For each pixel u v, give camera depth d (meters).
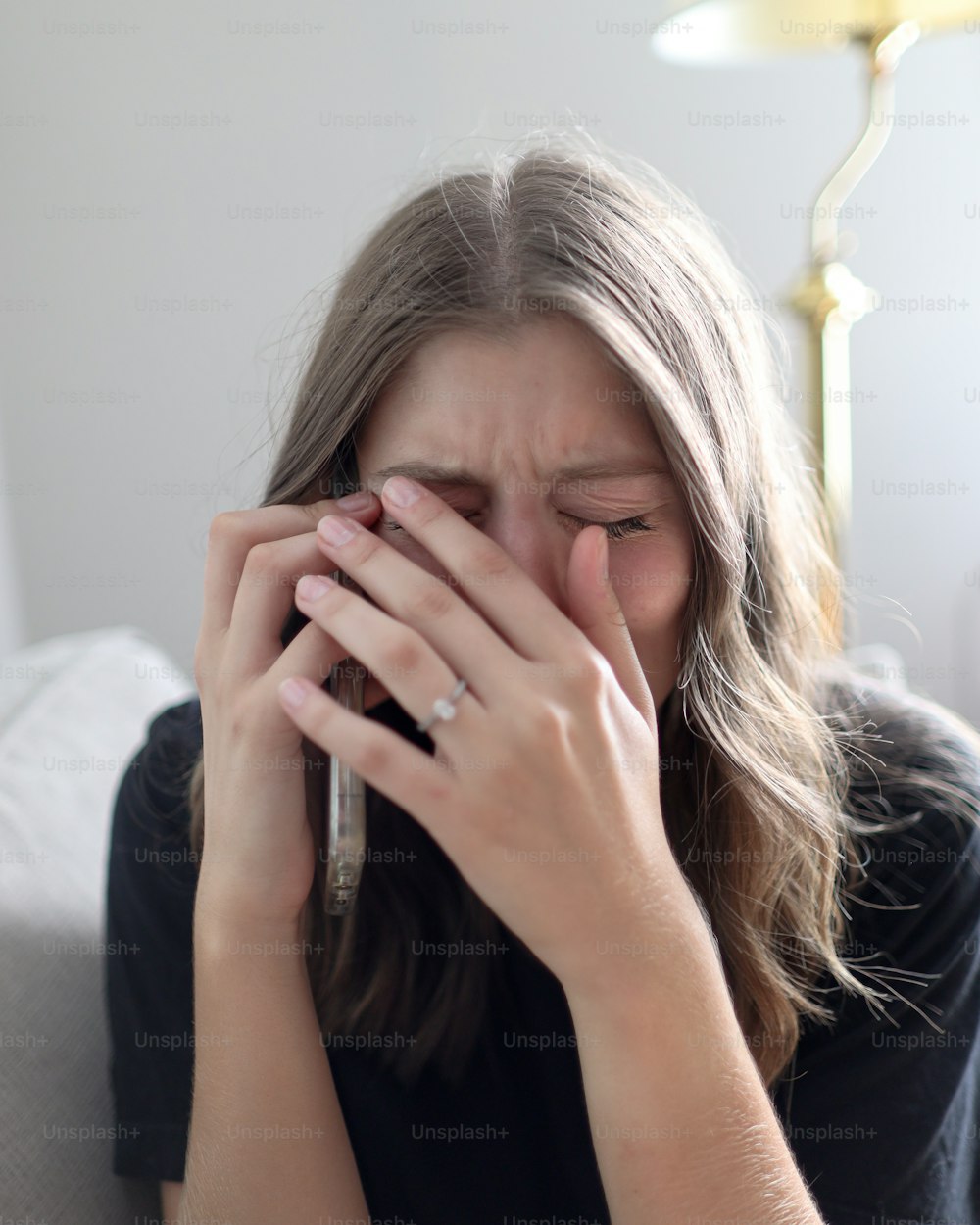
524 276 0.65
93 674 1.28
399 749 0.58
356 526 0.65
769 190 2.11
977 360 2.17
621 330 0.65
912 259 2.14
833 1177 0.77
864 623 2.26
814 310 1.49
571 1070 0.81
